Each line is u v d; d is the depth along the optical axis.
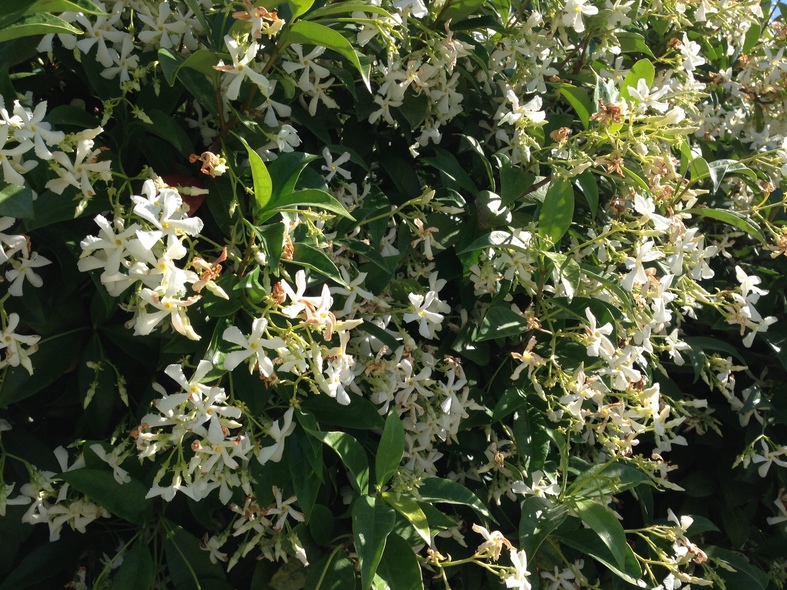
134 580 0.41
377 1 0.45
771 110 0.71
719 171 0.55
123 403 0.44
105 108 0.39
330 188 0.50
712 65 0.79
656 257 0.47
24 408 0.44
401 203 0.53
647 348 0.49
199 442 0.36
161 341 0.42
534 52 0.53
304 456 0.42
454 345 0.49
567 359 0.50
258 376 0.40
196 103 0.44
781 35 0.76
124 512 0.41
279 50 0.41
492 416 0.47
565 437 0.51
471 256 0.49
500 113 0.52
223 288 0.38
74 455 0.43
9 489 0.39
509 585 0.41
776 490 0.63
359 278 0.43
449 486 0.44
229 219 0.41
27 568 0.43
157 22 0.42
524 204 0.51
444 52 0.48
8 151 0.32
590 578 0.54
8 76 0.38
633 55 0.70
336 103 0.50
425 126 0.52
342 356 0.37
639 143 0.45
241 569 0.48
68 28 0.34
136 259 0.33
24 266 0.37
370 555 0.38
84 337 0.43
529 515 0.46
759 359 0.67
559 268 0.44
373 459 0.46
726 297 0.65
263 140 0.43
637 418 0.48
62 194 0.37
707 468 0.66
